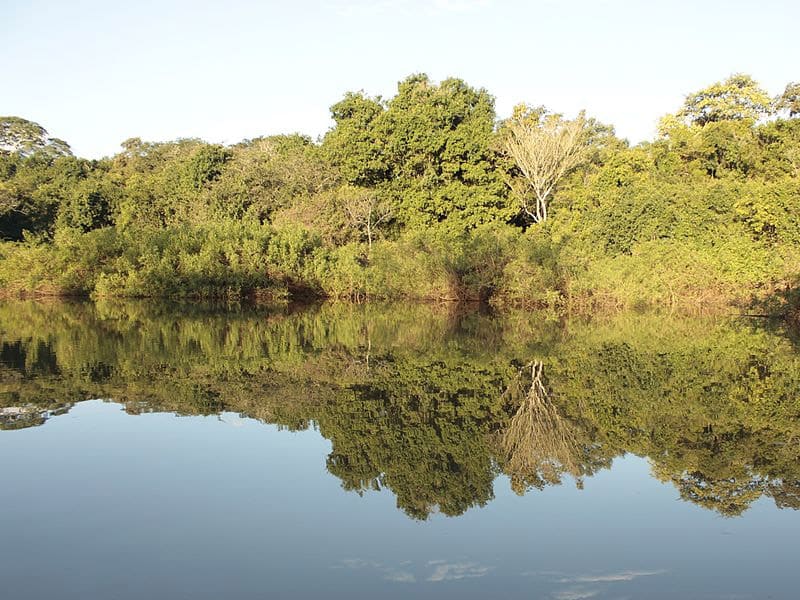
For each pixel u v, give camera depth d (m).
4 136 59.41
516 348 17.17
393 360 15.25
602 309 26.61
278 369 13.95
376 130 35.97
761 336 19.48
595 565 5.54
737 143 34.59
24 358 14.69
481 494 7.21
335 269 31.00
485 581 5.23
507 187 38.53
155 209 39.59
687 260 26.06
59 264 30.12
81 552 5.67
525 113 38.38
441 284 29.59
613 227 30.23
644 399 11.58
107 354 15.38
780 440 9.26
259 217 36.94
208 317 24.17
